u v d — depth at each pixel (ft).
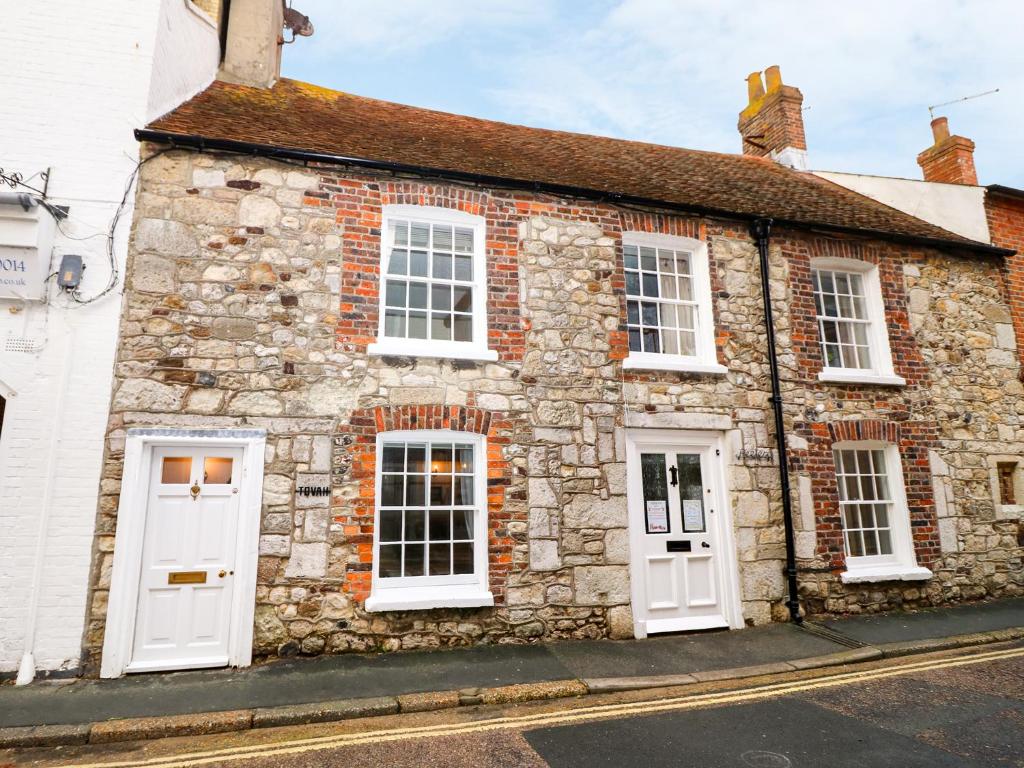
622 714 15.12
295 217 20.76
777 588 23.43
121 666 16.85
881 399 26.55
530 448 21.52
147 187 19.54
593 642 20.65
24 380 17.56
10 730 13.50
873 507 26.20
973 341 29.07
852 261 27.84
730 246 25.90
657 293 25.40
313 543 18.84
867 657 19.40
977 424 28.02
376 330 20.84
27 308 17.95
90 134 19.52
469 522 21.02
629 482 22.68
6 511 16.88
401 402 20.49
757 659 19.11
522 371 21.99
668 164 32.96
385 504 20.33
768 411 24.77
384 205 21.93
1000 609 24.85
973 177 37.60
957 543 26.32
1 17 19.67
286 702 15.17
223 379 19.02
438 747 13.29
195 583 18.02
